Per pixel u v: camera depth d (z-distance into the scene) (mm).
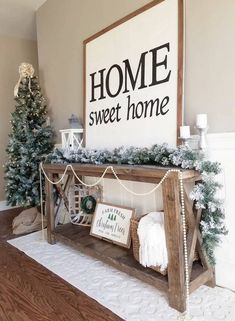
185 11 1773
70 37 2793
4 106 3945
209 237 1587
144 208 2170
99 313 1503
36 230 2941
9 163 3100
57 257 2229
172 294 1496
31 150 2994
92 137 2533
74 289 1749
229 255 1669
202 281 1604
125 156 1857
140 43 2062
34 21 3535
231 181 1619
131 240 1997
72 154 2295
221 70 1613
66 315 1499
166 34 1881
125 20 2172
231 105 1581
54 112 3129
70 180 2674
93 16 2500
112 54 2301
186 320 1400
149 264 1604
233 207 1626
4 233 2920
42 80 3283
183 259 1462
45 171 2480
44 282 1853
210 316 1433
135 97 2115
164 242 1533
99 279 1855
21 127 3029
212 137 1666
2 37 3891
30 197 3033
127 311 1502
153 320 1419
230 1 1549
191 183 1674
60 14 2893
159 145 1764
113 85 2305
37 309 1562
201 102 1724
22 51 4086
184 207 1518
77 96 2771
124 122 2213
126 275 1895
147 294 1653
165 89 1895
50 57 3111
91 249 2010
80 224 2609
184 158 1526
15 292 1742
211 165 1511
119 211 2123
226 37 1579
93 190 2586
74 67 2773
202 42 1694
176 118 1827
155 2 1946
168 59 1872
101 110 2432
